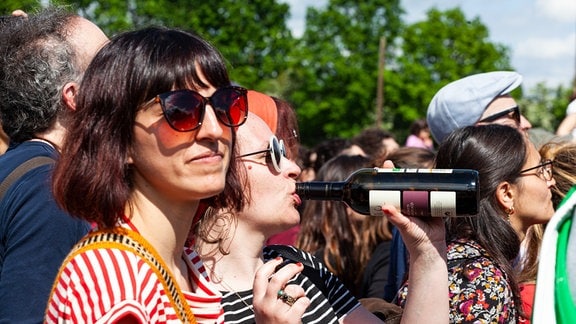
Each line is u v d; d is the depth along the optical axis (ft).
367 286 14.73
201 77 5.86
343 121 163.22
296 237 16.14
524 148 10.18
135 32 5.93
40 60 8.61
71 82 8.62
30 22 8.97
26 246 7.59
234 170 6.89
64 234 7.64
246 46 144.87
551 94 139.74
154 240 5.85
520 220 10.32
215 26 142.61
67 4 10.87
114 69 5.75
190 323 5.79
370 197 7.27
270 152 8.16
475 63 156.97
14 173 8.02
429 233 7.33
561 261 5.80
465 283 8.98
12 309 7.46
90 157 5.69
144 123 5.69
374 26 172.76
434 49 156.46
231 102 5.91
